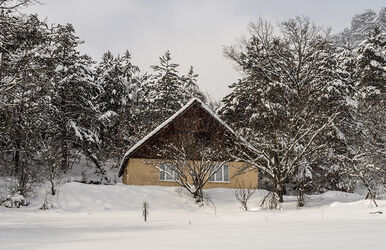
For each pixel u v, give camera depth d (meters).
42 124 28.00
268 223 9.77
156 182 28.62
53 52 31.78
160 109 45.88
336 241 4.96
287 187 31.55
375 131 31.12
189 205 22.42
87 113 35.62
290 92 28.92
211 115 28.69
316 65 32.28
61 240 6.72
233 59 33.59
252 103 31.41
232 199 24.31
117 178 39.97
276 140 20.72
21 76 20.77
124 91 43.94
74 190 23.22
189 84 51.78
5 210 19.23
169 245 5.32
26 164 23.56
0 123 23.77
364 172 18.89
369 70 40.12
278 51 32.50
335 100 30.86
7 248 5.67
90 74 36.75
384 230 6.26
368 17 91.88
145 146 29.06
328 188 31.89
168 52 51.34
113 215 18.53
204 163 23.42
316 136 22.09
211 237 6.18
